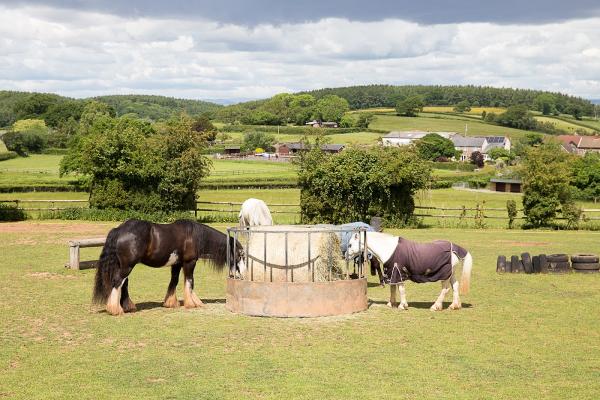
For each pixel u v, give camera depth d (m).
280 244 13.49
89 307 14.14
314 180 36.19
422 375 9.28
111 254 13.19
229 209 46.09
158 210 38.00
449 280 14.20
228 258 13.90
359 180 35.69
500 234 33.25
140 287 17.11
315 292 13.06
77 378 9.14
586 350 10.70
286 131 186.88
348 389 8.64
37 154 122.81
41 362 9.94
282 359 10.09
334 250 13.68
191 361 9.98
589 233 34.50
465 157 145.62
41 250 24.44
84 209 37.66
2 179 73.88
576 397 8.38
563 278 18.75
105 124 75.75
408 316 13.34
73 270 19.58
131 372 9.42
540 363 9.93
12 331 11.93
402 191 36.81
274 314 13.05
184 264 13.98
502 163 124.81
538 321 12.92
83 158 38.03
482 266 21.31
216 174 82.44
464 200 60.84
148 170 36.94
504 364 9.87
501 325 12.54
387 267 13.93
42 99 188.50
